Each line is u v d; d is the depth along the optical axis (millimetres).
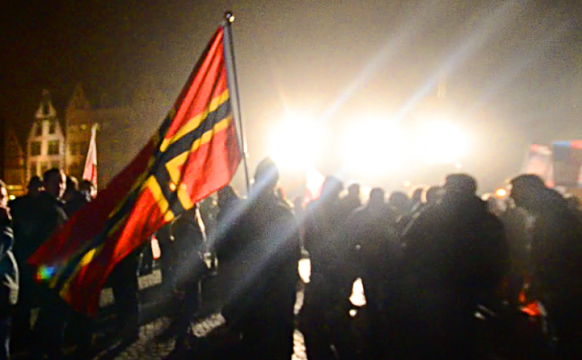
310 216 9188
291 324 6539
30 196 8375
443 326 6605
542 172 11914
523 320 9875
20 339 8633
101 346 8438
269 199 6480
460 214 6531
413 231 6781
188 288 8406
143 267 16156
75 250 6023
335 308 9883
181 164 6391
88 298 6020
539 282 6625
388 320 8805
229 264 6570
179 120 6438
